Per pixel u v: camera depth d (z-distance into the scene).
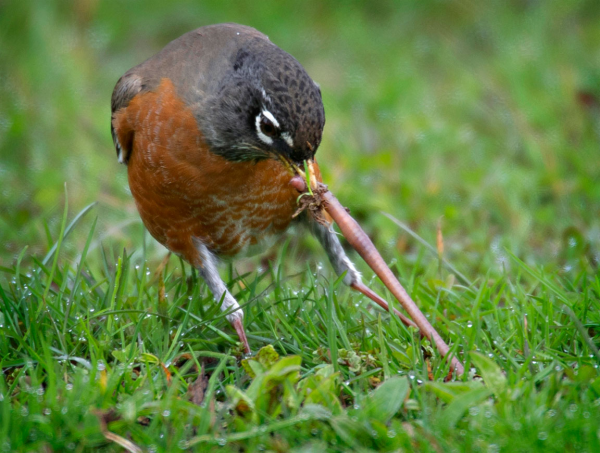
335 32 19.81
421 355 7.70
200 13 20.45
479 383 6.81
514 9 19.48
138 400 6.85
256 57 8.59
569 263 10.16
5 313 8.51
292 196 9.29
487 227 11.99
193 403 7.00
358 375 7.61
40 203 13.20
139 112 9.12
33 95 16.88
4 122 15.48
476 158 13.99
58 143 15.12
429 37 19.30
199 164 8.86
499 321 8.40
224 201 9.10
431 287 9.34
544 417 6.44
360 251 8.12
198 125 8.76
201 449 6.30
